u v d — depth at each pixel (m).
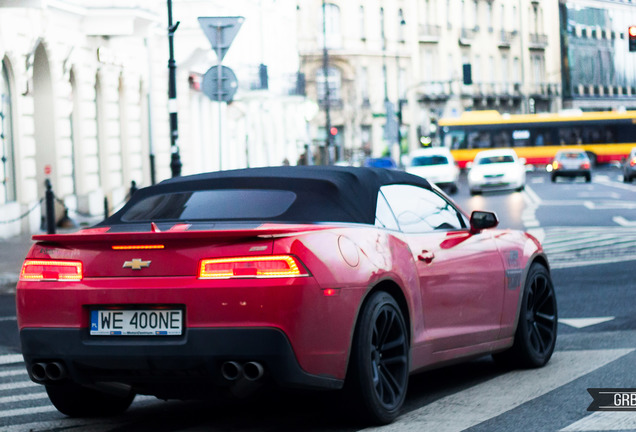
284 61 97.88
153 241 9.23
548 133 114.94
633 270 24.00
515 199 60.94
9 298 24.52
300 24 121.75
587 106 168.50
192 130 66.69
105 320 9.32
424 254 10.81
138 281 9.20
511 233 12.92
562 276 23.33
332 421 10.11
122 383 9.49
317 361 9.16
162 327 9.16
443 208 11.83
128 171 52.09
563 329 16.08
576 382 11.77
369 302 9.69
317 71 122.56
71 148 45.75
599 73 172.25
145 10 46.97
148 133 54.34
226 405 11.23
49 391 10.55
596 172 109.50
